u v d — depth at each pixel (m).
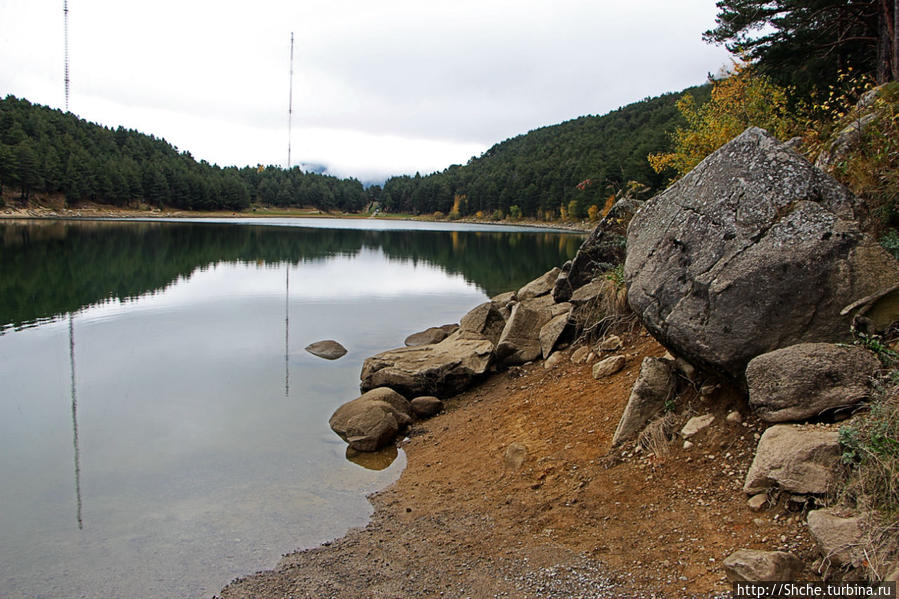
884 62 14.82
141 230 58.75
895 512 3.38
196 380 10.76
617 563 4.20
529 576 4.28
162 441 7.91
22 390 10.12
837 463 3.85
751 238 4.98
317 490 6.43
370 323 15.98
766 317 4.75
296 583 4.64
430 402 8.77
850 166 6.36
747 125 15.36
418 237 58.91
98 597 4.56
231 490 6.44
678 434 5.30
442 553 4.84
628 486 5.03
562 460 5.79
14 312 17.03
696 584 3.73
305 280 24.64
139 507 6.06
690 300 5.14
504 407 7.93
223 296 20.27
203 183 121.56
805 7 15.64
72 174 93.06
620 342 7.99
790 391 4.29
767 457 4.16
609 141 95.12
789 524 3.91
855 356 4.25
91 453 7.50
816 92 16.17
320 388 10.34
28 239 41.59
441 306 18.70
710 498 4.50
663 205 5.94
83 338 14.02
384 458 7.35
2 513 5.94
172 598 4.53
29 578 4.81
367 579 4.60
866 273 4.57
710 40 17.91
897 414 3.75
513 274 27.14
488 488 5.81
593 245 10.90
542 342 9.45
